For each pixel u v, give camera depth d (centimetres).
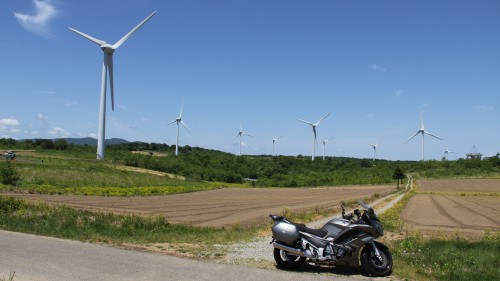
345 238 941
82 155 9581
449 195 6206
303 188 8562
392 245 1373
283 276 838
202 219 2453
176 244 1237
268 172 11850
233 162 12362
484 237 1761
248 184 9588
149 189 5362
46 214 1644
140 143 15888
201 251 1118
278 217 998
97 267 868
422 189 7775
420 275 926
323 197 5409
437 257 1107
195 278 803
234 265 929
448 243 1402
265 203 4091
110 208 2816
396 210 3325
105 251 1026
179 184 7169
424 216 3120
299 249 938
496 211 3647
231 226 1975
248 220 2377
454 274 916
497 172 11675
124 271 842
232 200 4569
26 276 791
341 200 4688
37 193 3769
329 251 933
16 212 1711
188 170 9669
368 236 933
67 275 804
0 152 8700
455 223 2647
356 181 10188
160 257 979
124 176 6638
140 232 1431
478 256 1138
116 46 7569
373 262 919
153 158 10350
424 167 13088
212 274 836
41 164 6225
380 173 11819
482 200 5125
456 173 11812
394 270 958
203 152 15112
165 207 3278
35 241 1128
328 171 12950
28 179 4844
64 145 11281
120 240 1235
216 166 11538
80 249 1041
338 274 926
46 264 881
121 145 15262
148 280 782
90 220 1623
